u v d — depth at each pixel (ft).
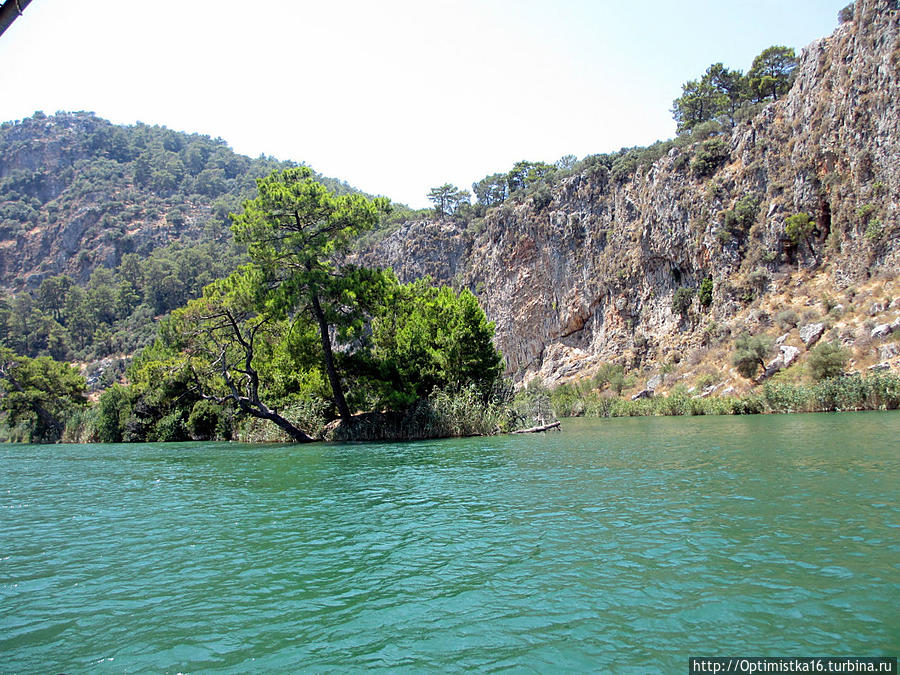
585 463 61.41
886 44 158.61
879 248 153.38
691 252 214.90
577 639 19.63
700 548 28.45
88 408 210.79
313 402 118.21
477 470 59.31
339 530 35.73
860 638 18.93
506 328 290.15
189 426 153.38
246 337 130.62
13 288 604.08
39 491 59.00
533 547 30.04
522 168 390.42
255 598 24.82
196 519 40.81
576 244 268.41
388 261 379.96
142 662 19.39
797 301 170.19
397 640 20.27
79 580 28.02
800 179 180.55
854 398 119.65
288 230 115.75
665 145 246.68
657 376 202.39
